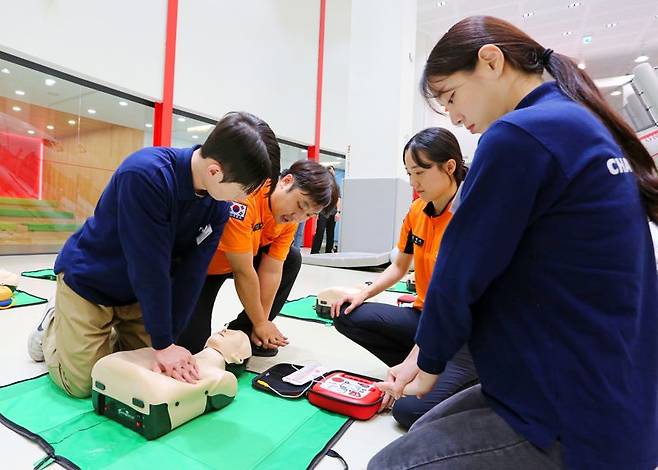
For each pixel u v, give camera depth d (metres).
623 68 9.99
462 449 0.65
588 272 0.56
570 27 8.24
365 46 5.74
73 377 1.27
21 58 4.51
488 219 0.60
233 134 0.98
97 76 5.01
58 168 5.90
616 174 0.57
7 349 1.71
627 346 0.56
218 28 6.39
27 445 1.05
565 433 0.57
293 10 7.63
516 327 0.62
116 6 5.14
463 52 0.67
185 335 1.63
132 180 1.08
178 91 5.92
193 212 1.22
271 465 1.01
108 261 1.25
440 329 0.67
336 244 8.34
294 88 7.80
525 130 0.58
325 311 2.53
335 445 1.13
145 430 1.08
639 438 0.56
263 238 1.73
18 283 2.89
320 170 1.51
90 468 0.96
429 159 1.27
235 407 1.31
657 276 0.63
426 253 1.46
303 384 1.43
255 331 1.76
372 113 5.69
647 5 7.32
